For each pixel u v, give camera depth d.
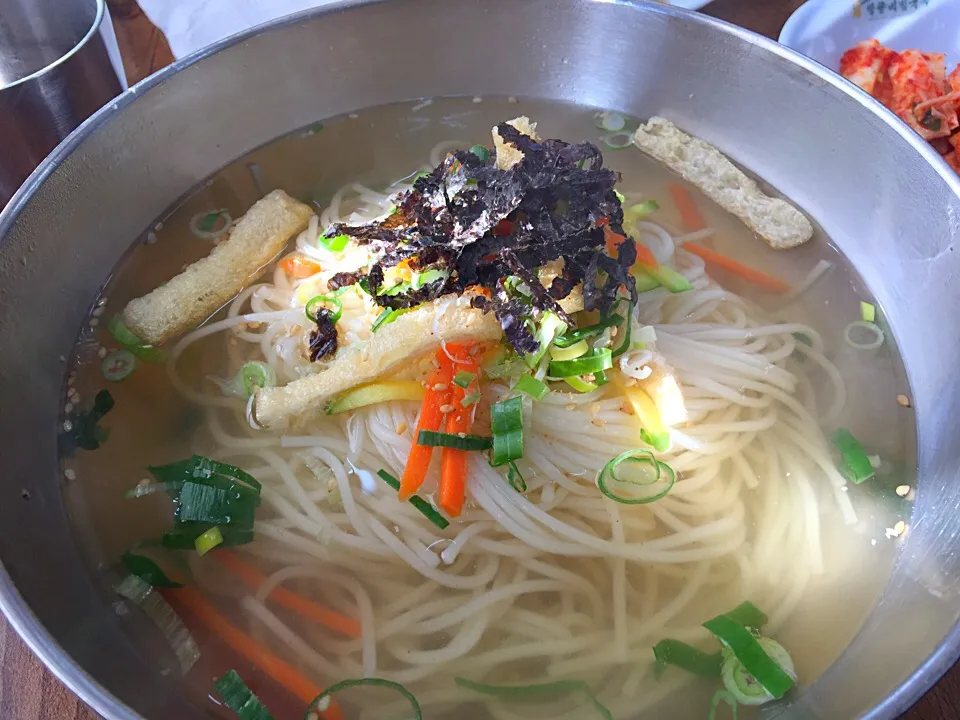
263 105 0.20
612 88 0.22
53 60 0.21
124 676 0.12
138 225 0.19
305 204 0.20
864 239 0.19
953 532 0.14
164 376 0.17
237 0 0.23
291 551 0.15
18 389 0.15
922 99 0.23
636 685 0.14
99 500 0.15
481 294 0.16
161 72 0.17
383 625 0.14
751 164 0.21
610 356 0.16
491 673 0.14
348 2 0.19
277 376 0.17
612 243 0.17
